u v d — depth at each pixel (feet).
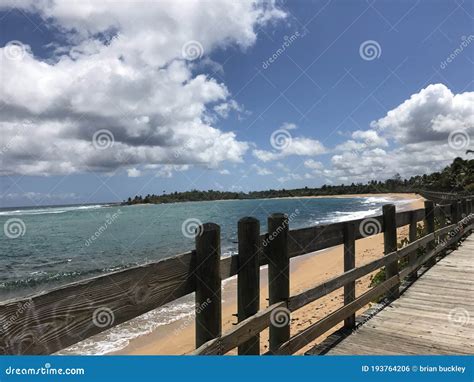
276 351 10.24
